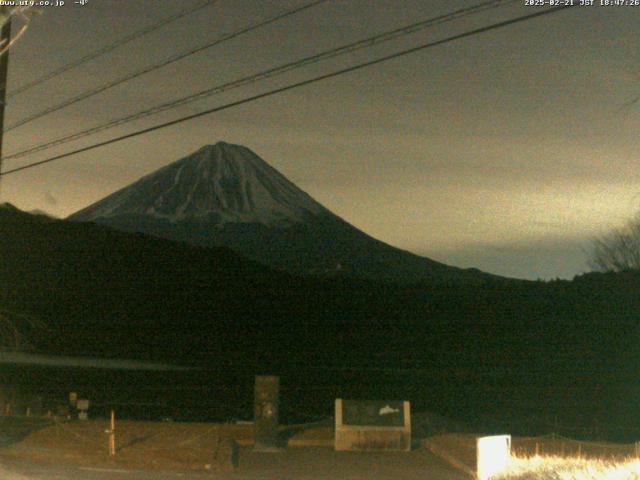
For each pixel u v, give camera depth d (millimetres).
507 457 17609
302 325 85062
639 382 46531
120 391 46906
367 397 48656
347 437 23625
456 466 20781
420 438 26578
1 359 51469
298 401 47000
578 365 52844
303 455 22734
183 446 22109
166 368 57812
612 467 15188
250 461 21391
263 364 62750
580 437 32406
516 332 66062
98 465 19031
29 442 21641
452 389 50656
